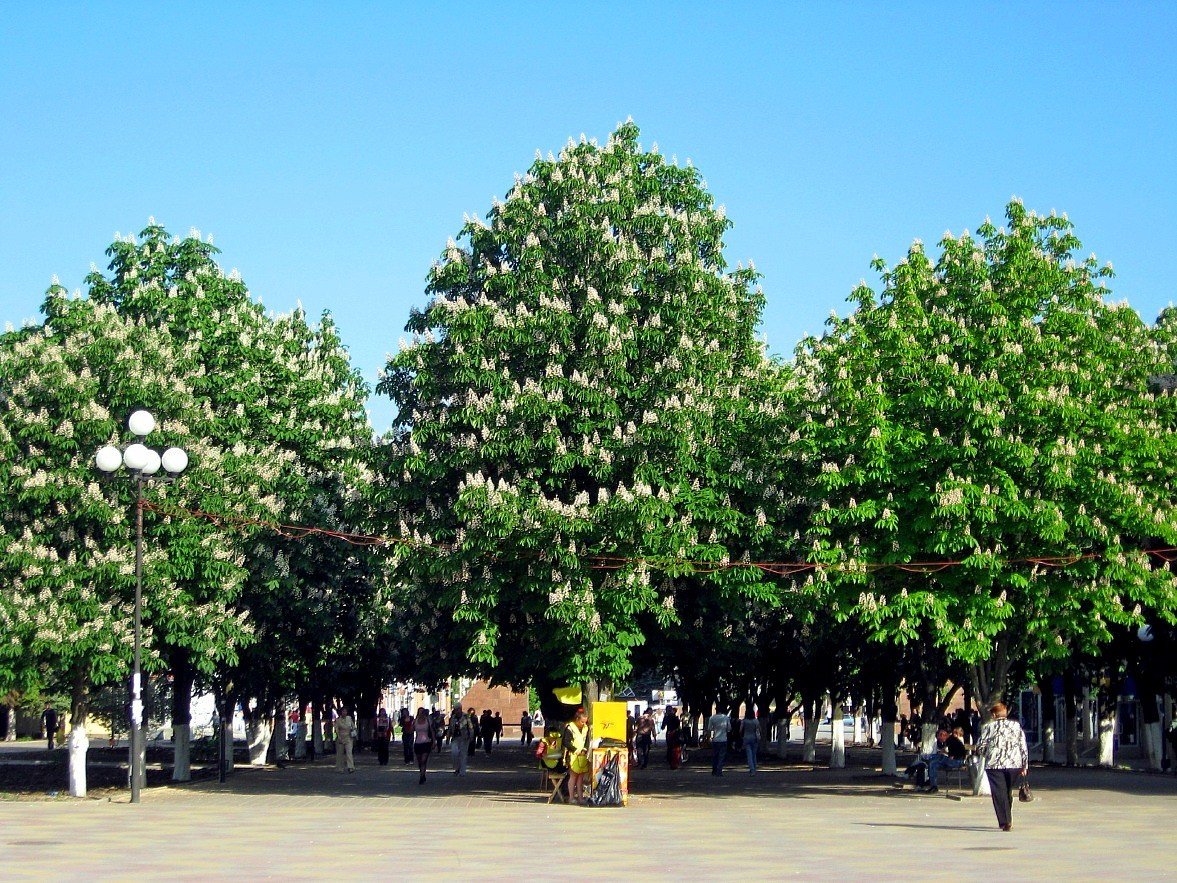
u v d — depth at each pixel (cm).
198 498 3416
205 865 1866
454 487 3180
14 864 1873
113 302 3838
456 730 4431
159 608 3256
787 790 3544
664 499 2930
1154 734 4466
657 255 3241
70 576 3111
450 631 3294
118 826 2494
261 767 4962
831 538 3109
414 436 3112
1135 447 3022
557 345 3111
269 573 3638
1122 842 2164
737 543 3200
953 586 2978
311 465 4003
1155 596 3028
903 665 3969
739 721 6241
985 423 2878
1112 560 2919
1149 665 4069
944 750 3425
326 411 4019
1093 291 3175
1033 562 2956
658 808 2931
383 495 3169
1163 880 1680
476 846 2136
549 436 2991
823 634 3781
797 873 1758
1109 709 4697
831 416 3084
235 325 3844
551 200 3316
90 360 3312
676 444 2983
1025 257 3116
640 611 3055
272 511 3556
